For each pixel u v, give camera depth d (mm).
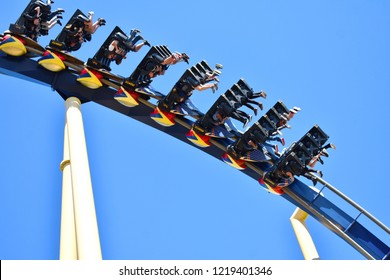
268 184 38375
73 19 40688
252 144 37562
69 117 35906
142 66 39188
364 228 37812
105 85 40750
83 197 28859
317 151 37438
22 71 40531
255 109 37812
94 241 26281
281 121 38031
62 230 32969
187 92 38500
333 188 37750
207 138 39062
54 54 39969
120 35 39688
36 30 41688
